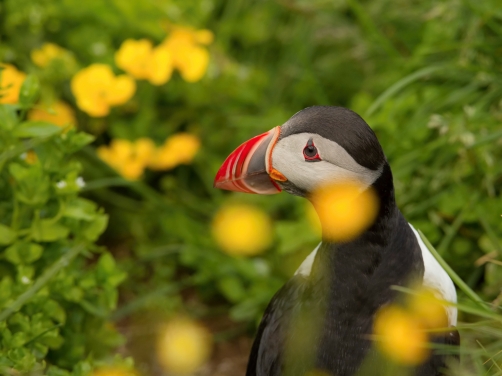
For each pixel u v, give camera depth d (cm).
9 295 606
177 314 849
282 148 537
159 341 813
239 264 834
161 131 947
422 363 533
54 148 645
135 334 822
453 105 823
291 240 795
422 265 554
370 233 539
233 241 851
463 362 629
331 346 545
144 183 952
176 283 884
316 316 553
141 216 918
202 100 944
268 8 1027
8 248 623
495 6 800
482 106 801
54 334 608
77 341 650
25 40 938
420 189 784
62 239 657
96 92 830
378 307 541
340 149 517
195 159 938
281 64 1008
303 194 545
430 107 817
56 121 884
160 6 951
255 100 951
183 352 796
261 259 859
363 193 527
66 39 962
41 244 652
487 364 640
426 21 892
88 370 598
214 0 1032
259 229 852
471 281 757
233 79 944
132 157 888
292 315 564
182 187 936
